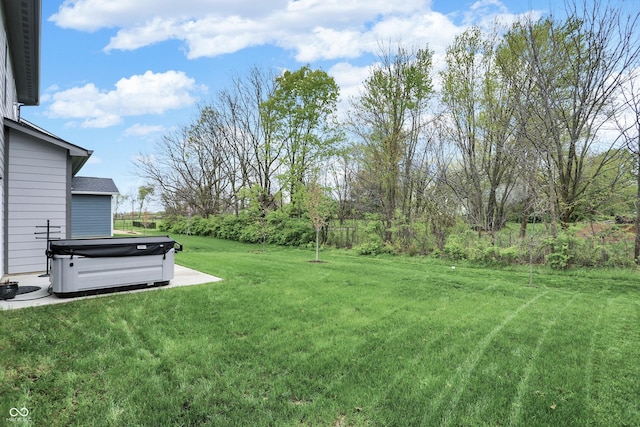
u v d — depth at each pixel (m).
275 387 3.02
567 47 10.88
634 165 9.95
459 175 15.20
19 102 12.28
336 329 4.45
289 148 22.11
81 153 8.45
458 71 14.95
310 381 3.14
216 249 17.23
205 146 29.55
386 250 13.84
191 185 30.28
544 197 10.99
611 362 3.66
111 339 3.86
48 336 3.80
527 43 11.45
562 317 5.30
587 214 11.04
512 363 3.59
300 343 3.96
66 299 5.23
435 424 2.56
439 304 5.91
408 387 3.07
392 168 15.24
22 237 7.59
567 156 11.54
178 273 7.72
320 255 14.01
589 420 2.63
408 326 4.66
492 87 14.07
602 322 5.07
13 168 7.50
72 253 5.27
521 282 8.18
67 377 3.04
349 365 3.47
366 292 6.55
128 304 5.03
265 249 17.06
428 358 3.67
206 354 3.60
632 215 10.13
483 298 6.45
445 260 11.77
